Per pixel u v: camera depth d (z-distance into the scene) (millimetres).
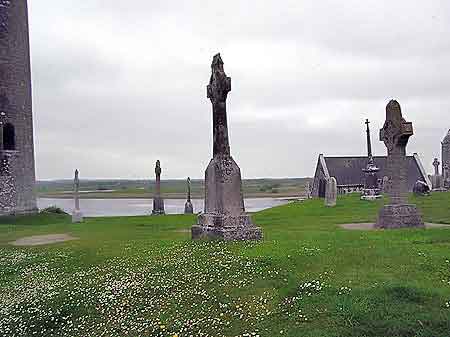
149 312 10898
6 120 36750
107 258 15320
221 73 16547
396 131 19891
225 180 15992
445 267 11844
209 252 14164
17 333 11086
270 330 9336
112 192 182000
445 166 54812
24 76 38312
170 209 71125
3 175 36312
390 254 12945
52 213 38781
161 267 13375
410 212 19578
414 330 8828
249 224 15992
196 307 10719
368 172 43375
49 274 14711
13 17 37438
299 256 12836
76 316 11430
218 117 16562
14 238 21922
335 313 9500
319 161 59844
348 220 23812
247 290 11078
